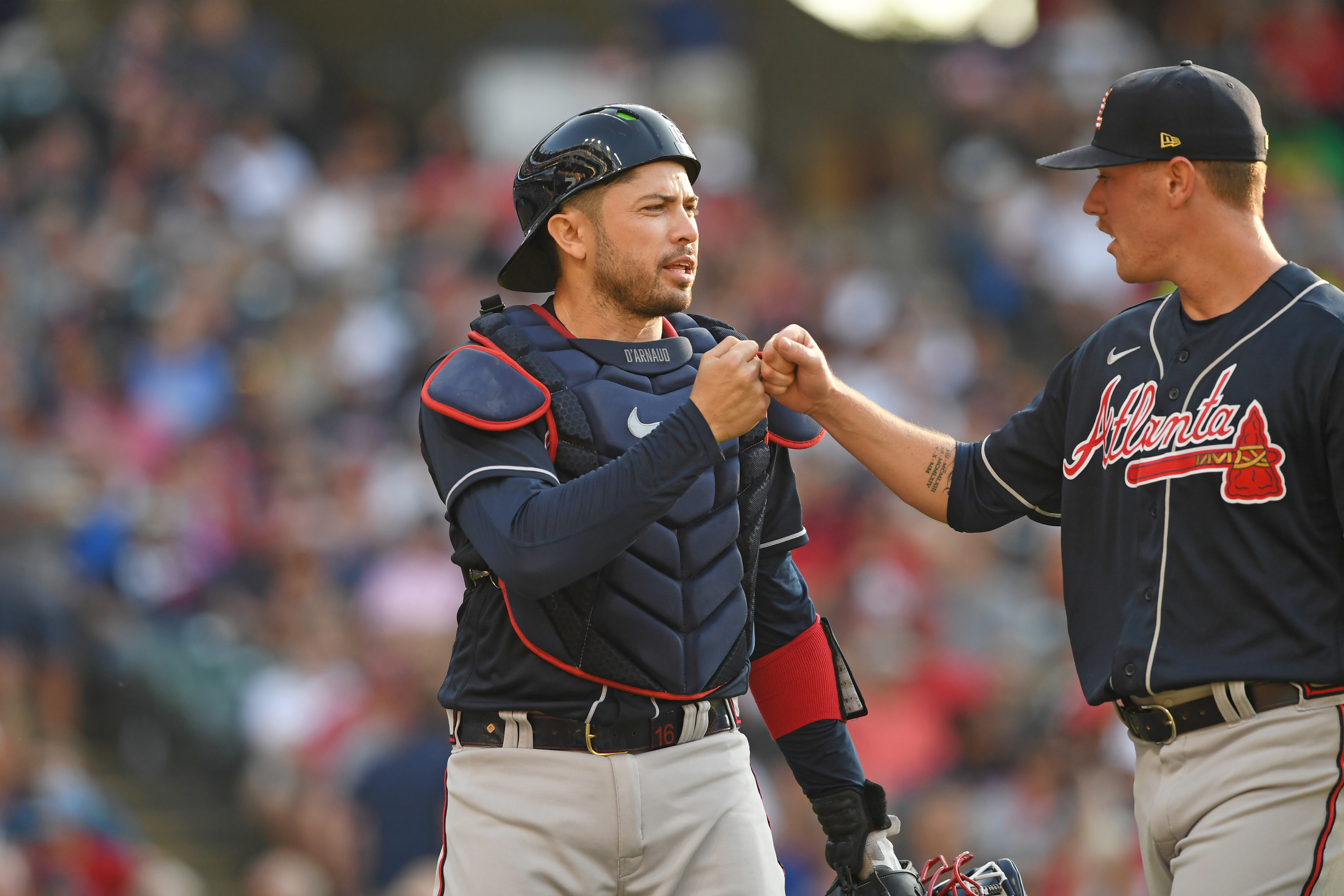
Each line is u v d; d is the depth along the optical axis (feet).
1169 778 29.27
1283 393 27.94
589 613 28.63
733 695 30.35
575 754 29.01
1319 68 165.89
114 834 78.54
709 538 29.63
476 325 30.09
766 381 31.48
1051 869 72.02
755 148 172.45
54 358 113.70
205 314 119.44
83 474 102.83
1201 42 163.12
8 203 129.70
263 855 87.35
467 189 146.51
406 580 93.09
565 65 175.42
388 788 77.15
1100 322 133.18
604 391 29.48
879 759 85.20
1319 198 150.10
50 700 89.86
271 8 177.68
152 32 147.43
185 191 132.87
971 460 33.14
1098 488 30.37
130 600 98.68
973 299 138.10
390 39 180.34
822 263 141.69
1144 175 29.55
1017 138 155.02
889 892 32.65
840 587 97.25
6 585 90.27
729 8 175.52
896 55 175.01
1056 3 164.25
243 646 96.27
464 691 29.81
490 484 28.25
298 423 113.70
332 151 150.92
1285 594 27.84
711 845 29.78
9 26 157.48
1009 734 83.46
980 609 96.12
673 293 29.99
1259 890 27.61
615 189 29.73
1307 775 27.63
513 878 28.86
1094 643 30.35
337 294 125.49
